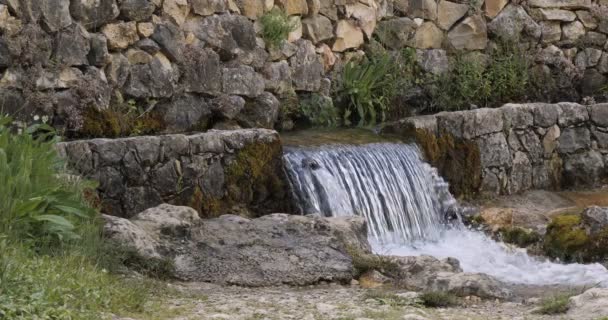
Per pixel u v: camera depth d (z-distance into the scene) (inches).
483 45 677.9
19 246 330.6
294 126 581.9
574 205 607.2
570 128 638.5
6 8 442.6
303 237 411.8
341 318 310.8
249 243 402.3
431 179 556.7
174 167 453.7
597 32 709.9
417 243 524.4
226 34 542.3
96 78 475.2
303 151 503.8
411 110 640.4
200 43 531.5
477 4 674.8
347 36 614.9
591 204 609.0
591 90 708.0
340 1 610.9
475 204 588.7
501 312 344.8
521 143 617.3
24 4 449.4
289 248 403.2
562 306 340.2
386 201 517.0
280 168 487.5
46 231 348.5
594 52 710.5
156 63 505.7
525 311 346.0
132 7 494.3
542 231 520.4
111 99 486.6
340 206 491.2
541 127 626.2
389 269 400.2
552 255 497.7
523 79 679.7
